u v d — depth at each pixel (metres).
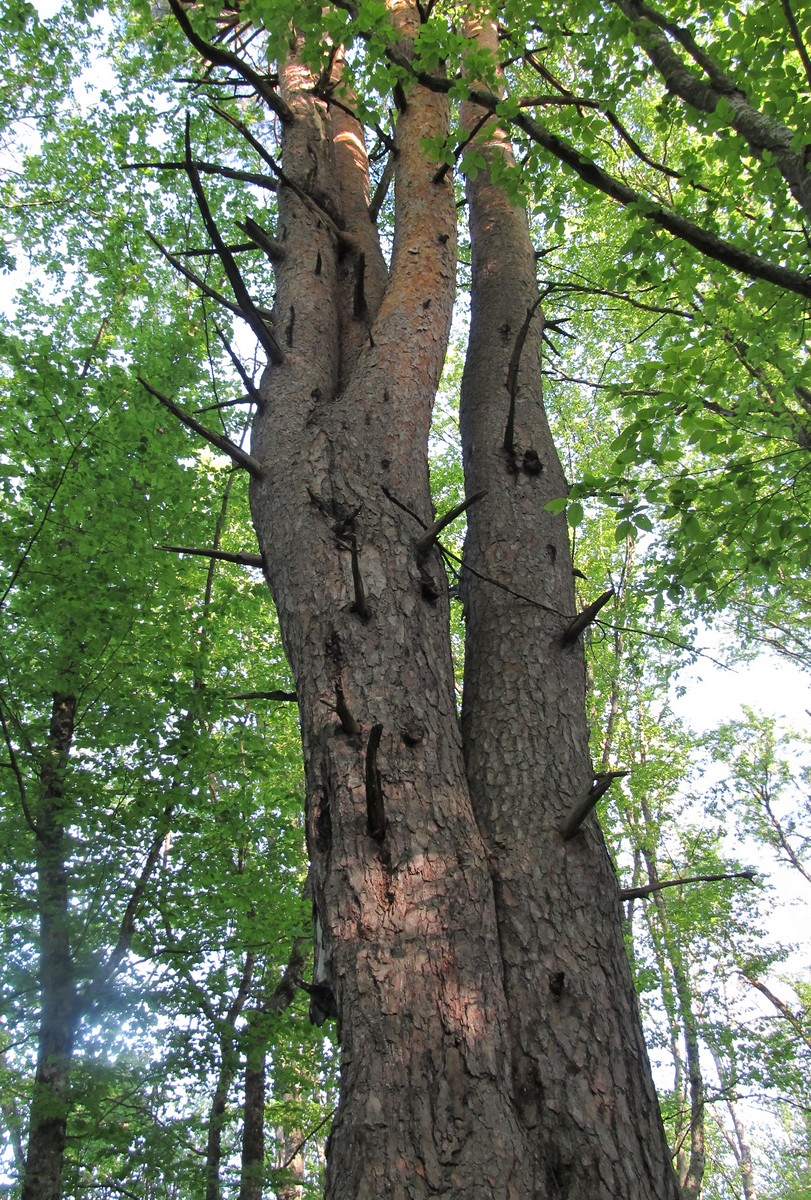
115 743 7.35
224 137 9.38
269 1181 8.17
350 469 3.47
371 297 4.83
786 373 4.98
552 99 4.91
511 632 3.43
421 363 4.03
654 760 12.50
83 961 6.68
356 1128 2.08
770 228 4.67
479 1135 2.04
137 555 7.12
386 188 6.18
